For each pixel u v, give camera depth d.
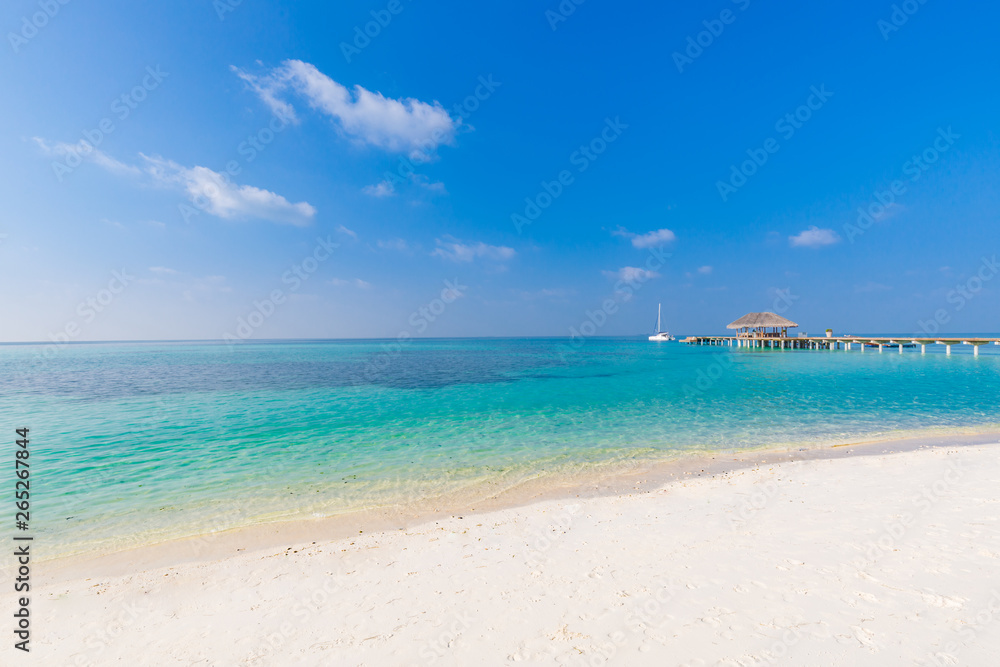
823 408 16.19
